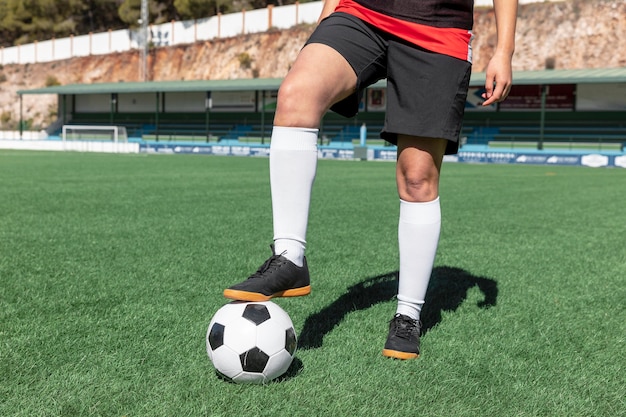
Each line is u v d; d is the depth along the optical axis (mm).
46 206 6805
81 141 35281
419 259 2104
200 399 1570
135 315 2432
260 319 1710
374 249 4270
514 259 4035
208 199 7996
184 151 33031
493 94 1981
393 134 2090
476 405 1586
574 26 34250
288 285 1842
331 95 1914
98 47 49438
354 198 8602
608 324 2479
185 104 38719
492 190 10680
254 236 4766
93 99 41625
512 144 29656
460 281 3273
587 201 8734
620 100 28594
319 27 2002
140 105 40156
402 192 2137
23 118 50594
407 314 2104
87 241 4383
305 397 1595
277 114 1896
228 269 3436
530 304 2793
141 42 47750
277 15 43375
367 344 2092
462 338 2217
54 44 51219
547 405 1602
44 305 2572
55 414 1474
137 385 1663
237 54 44000
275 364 1681
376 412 1517
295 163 1874
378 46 1976
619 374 1868
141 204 7211
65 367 1812
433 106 1937
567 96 29516
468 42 2018
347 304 2676
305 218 1905
